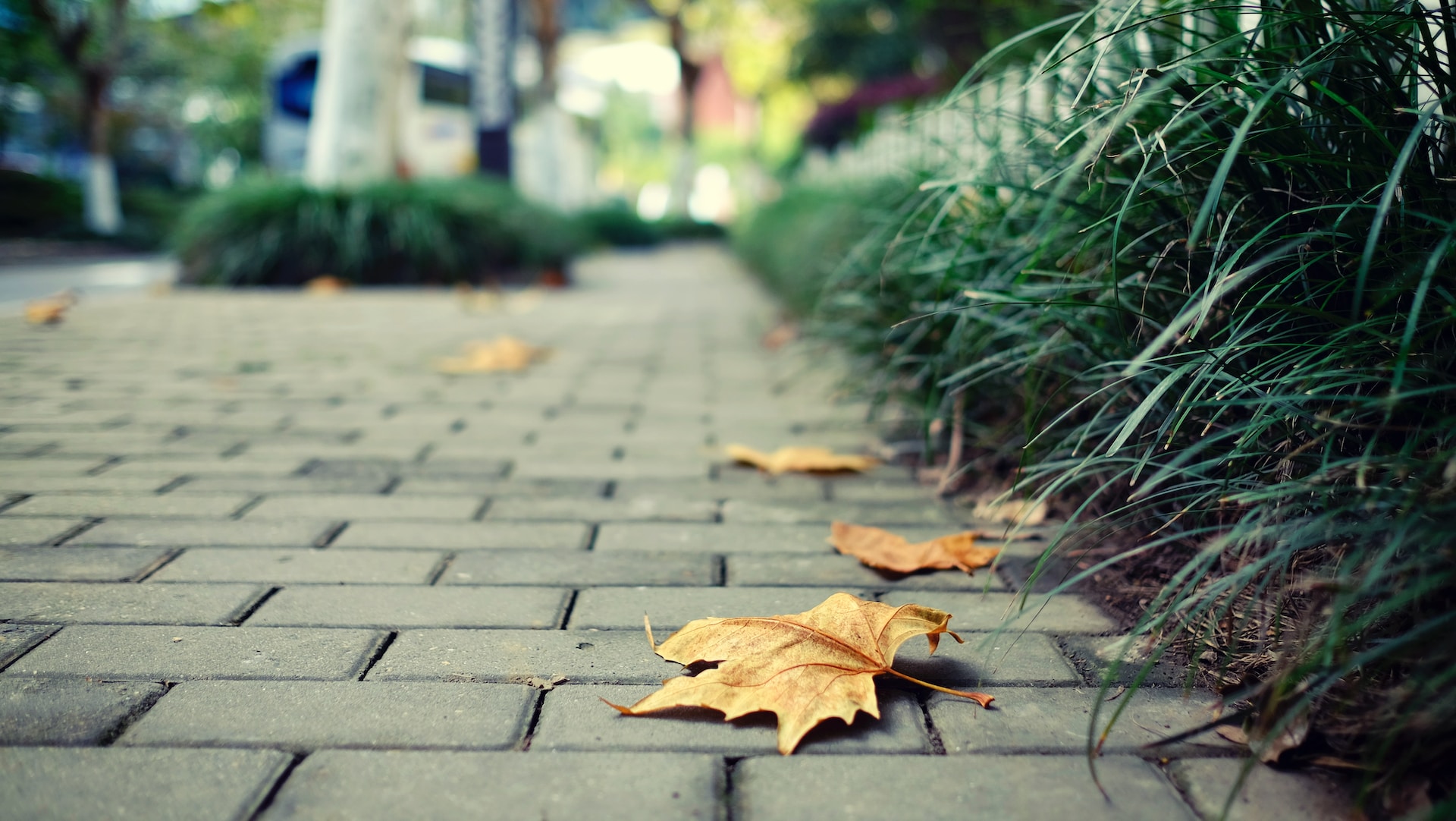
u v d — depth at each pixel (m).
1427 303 0.89
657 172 32.59
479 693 0.92
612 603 1.05
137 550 1.14
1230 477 0.96
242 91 12.40
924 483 1.36
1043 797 0.83
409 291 3.92
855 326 1.71
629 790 0.83
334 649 0.97
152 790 0.82
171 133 12.84
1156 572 1.06
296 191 4.06
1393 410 0.88
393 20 4.52
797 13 9.72
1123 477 1.09
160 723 0.88
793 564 1.14
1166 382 0.91
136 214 9.85
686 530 1.22
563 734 0.88
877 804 0.82
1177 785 0.84
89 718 0.88
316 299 3.60
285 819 0.80
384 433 1.56
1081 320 1.11
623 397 1.87
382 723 0.88
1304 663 0.81
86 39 8.26
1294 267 0.97
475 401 1.81
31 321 2.77
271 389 1.88
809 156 7.19
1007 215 1.20
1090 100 1.16
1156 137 0.93
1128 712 0.90
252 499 1.28
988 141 1.32
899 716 0.90
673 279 5.38
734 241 7.59
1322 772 0.84
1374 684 0.84
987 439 1.35
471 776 0.84
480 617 1.03
